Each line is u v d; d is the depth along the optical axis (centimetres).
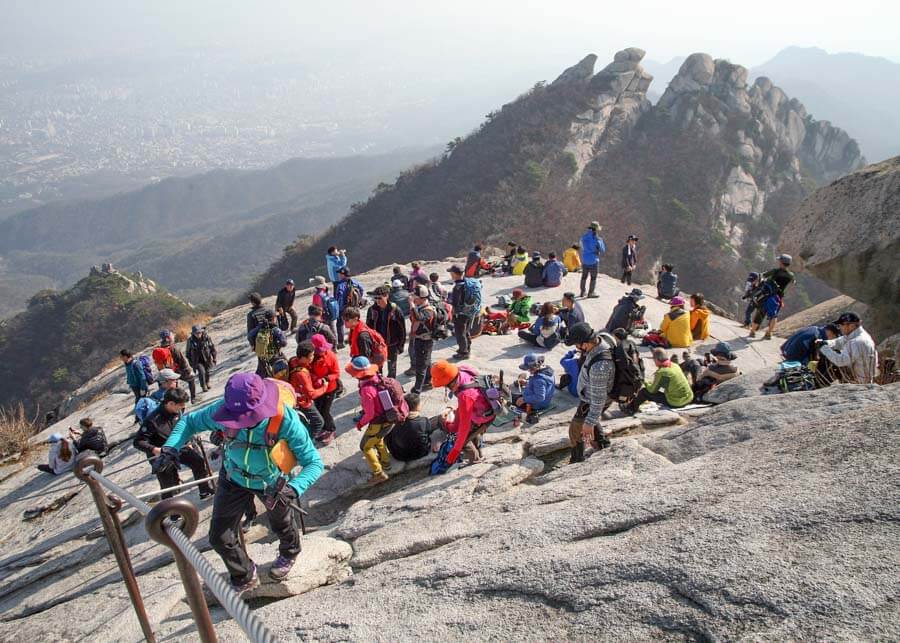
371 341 777
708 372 812
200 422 405
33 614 591
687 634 227
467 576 321
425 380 932
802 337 805
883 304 1175
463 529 422
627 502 344
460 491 545
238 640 350
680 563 261
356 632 303
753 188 9631
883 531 240
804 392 530
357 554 457
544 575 292
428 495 548
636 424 677
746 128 10006
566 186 8788
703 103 9819
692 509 310
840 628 201
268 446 385
